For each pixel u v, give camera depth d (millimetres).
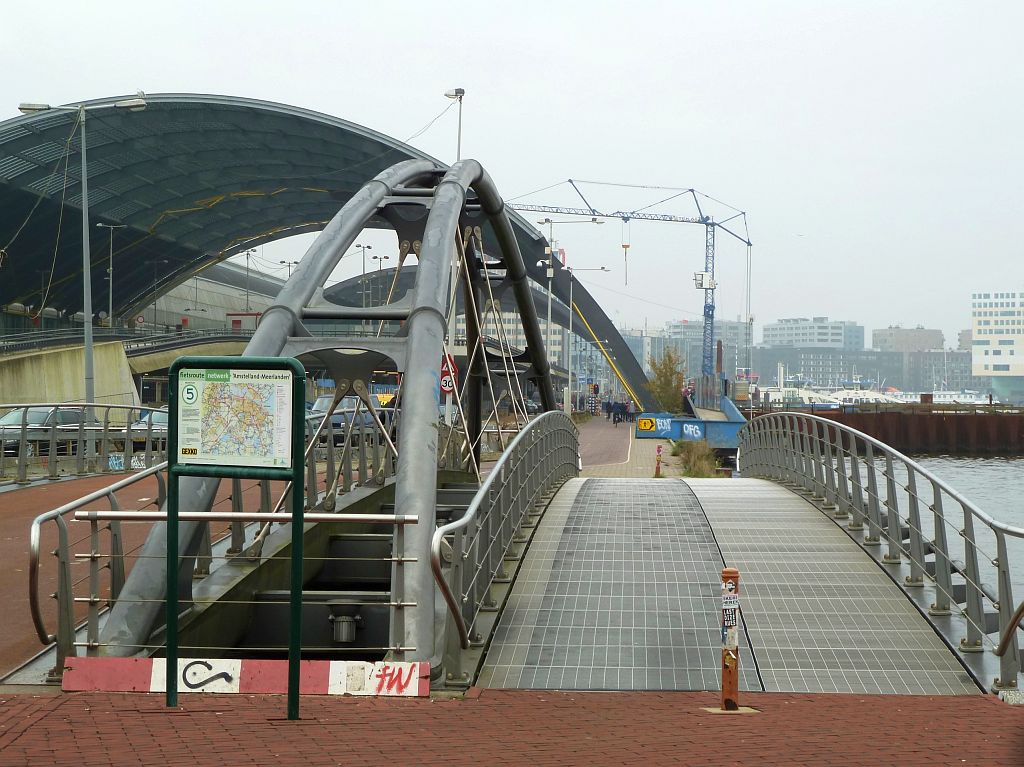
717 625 10641
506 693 8703
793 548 13703
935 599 11391
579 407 133625
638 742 6789
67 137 66438
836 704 8414
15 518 16500
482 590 10922
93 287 105250
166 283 113625
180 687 8258
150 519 8523
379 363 13070
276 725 7059
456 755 6289
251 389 7211
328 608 11531
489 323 162000
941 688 9102
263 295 164750
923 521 40500
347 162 80250
